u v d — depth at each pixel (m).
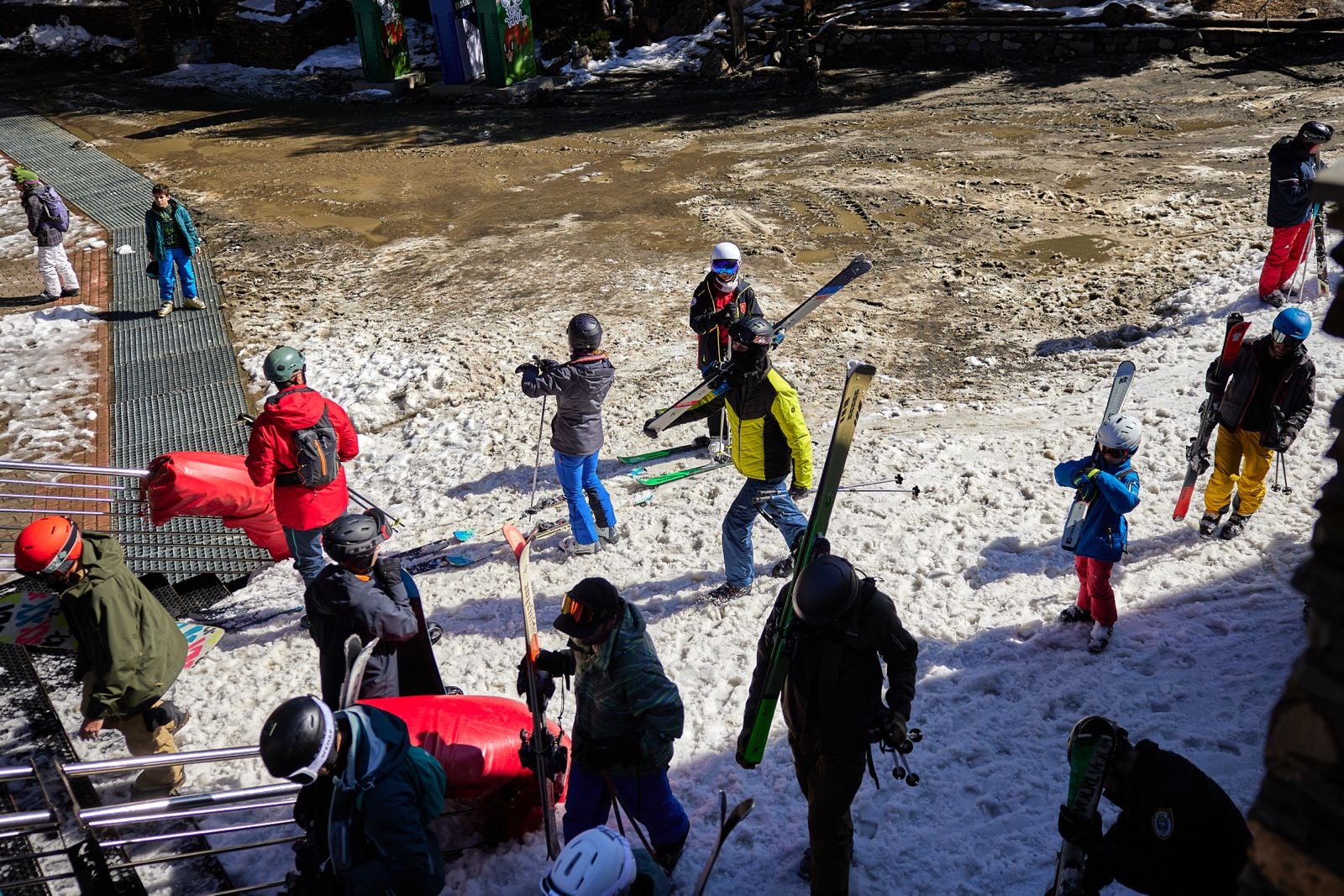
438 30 23.06
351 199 16.78
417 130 20.86
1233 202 12.77
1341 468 1.77
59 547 4.49
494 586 6.95
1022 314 10.71
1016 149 15.84
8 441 9.81
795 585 3.63
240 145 20.61
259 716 5.86
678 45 23.78
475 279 13.09
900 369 9.75
